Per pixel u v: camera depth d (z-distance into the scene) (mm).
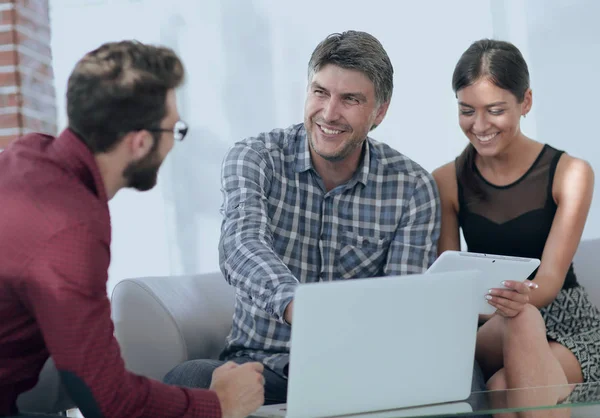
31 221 1205
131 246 4102
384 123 3764
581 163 2197
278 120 3965
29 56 3432
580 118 3510
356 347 1289
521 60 2139
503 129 2135
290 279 1600
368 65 1931
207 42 4004
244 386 1349
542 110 3541
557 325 2184
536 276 2121
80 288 1192
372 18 3793
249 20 3963
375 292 1282
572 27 3508
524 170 2223
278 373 1848
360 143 1999
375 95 1966
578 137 3510
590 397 1389
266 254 1691
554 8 3529
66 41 4129
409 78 3742
